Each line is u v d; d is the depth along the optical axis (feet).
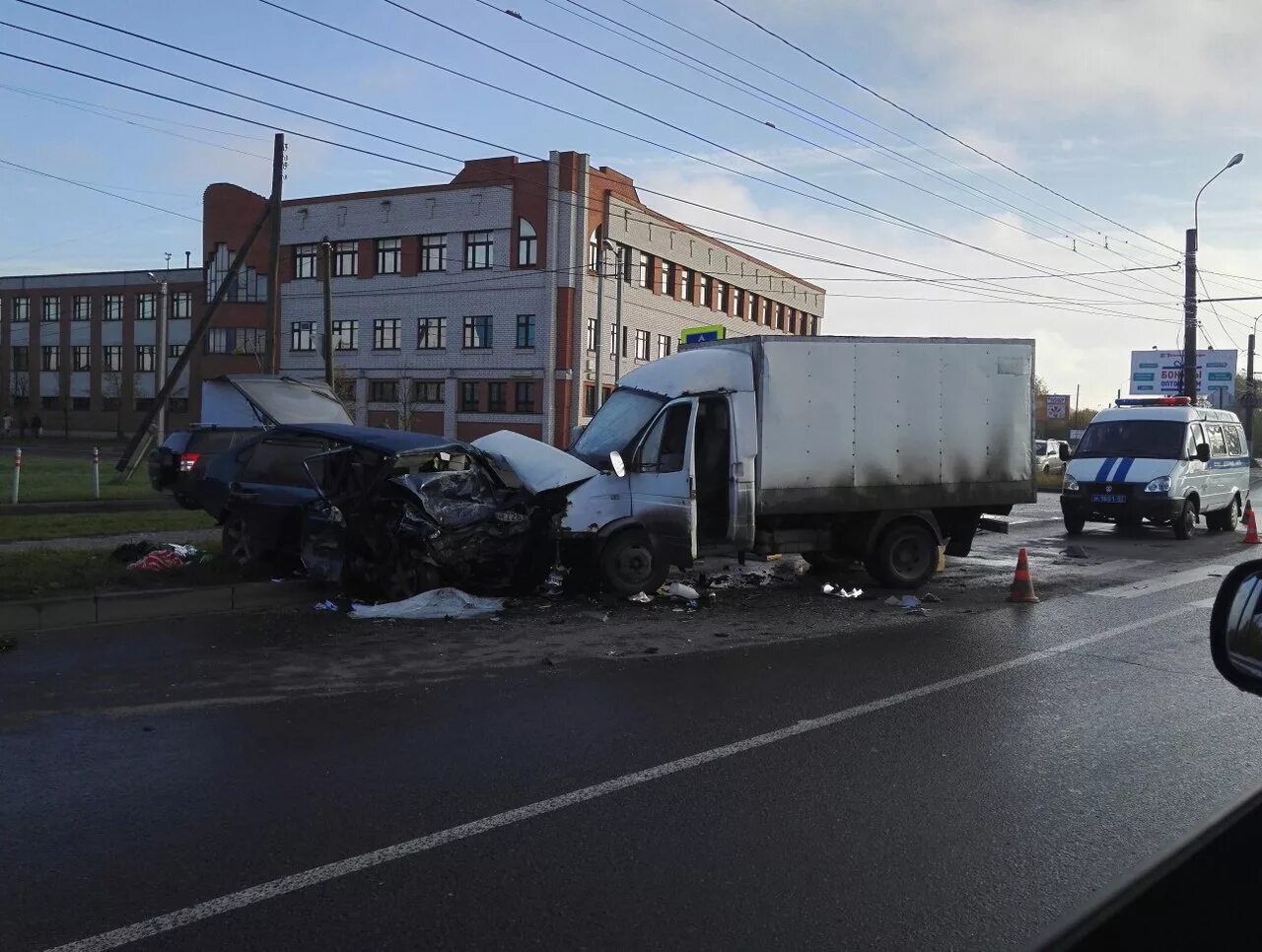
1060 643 28.91
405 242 168.35
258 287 180.86
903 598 36.52
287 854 13.92
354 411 174.09
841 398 37.93
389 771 17.52
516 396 160.56
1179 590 38.93
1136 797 16.51
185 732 19.60
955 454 39.81
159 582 32.73
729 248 198.80
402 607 31.63
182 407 217.56
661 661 26.21
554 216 155.63
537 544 35.32
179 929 11.71
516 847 14.28
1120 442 62.54
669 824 15.20
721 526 37.58
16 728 19.72
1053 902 12.64
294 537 35.40
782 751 18.84
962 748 19.10
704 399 36.76
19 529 46.11
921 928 11.92
